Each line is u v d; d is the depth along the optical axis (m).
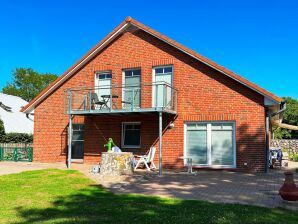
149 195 10.62
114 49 20.06
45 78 72.88
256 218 7.73
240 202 9.57
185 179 14.24
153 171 17.02
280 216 7.96
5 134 31.02
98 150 20.11
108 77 20.41
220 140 17.39
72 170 16.47
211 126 17.59
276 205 9.20
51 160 21.30
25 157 23.36
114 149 17.33
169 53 18.62
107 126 20.00
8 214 8.23
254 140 16.61
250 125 16.72
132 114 18.73
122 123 19.70
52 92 21.55
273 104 16.34
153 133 18.70
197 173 16.33
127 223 7.37
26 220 7.68
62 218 7.84
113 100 19.70
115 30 19.59
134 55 19.48
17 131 35.78
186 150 17.97
